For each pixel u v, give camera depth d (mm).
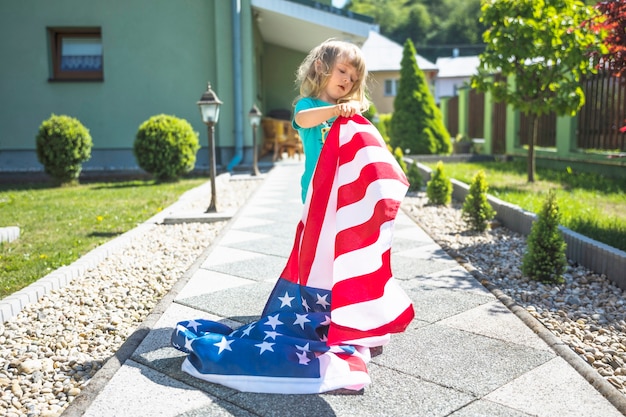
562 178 9156
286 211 7109
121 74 12758
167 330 3146
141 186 9859
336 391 2439
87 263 4590
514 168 11180
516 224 5840
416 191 8867
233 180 10641
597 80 9641
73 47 13039
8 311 3486
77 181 10430
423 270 4363
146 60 12750
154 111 12906
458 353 2818
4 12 12438
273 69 18078
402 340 2990
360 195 2535
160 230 6180
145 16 12648
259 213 6973
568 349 2809
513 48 8320
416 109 14781
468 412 2252
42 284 3963
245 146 13023
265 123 14906
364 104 2865
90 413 2250
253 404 2328
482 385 2479
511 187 8227
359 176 2553
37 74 12625
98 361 2836
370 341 2430
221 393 2422
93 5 12531
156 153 10125
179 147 10227
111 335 3227
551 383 2492
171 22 12703
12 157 12766
